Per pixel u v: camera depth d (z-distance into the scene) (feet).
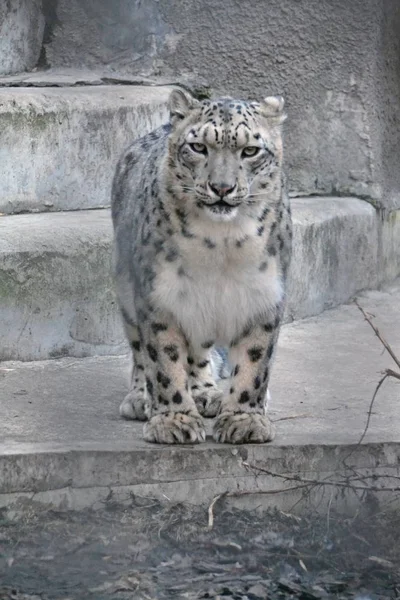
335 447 29.53
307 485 29.19
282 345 42.45
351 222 49.83
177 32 53.52
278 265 29.91
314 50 51.85
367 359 40.50
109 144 47.14
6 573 25.77
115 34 54.13
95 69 54.34
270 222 29.30
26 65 54.08
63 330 39.99
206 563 26.73
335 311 48.47
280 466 29.37
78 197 46.52
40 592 24.97
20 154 44.50
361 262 50.85
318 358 40.55
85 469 28.58
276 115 29.22
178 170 28.58
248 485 29.22
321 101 52.06
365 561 27.37
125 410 32.71
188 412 30.12
